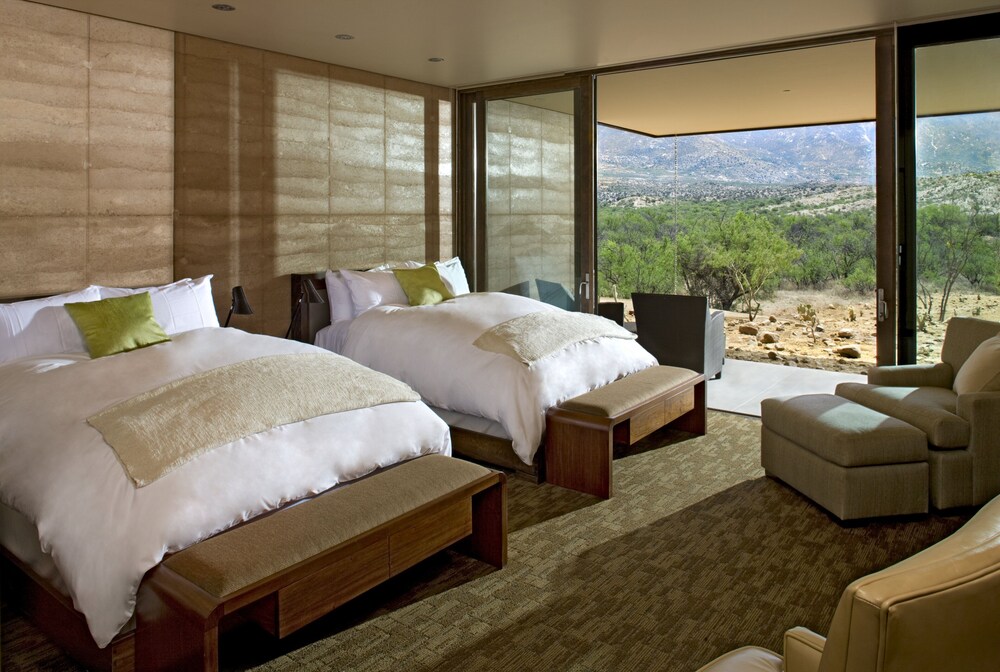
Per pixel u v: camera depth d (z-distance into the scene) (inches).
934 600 30.8
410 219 240.4
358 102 221.1
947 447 127.2
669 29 179.0
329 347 194.1
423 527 99.0
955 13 166.6
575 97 227.6
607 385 157.9
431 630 95.0
